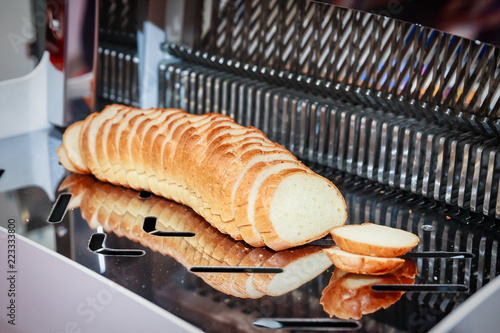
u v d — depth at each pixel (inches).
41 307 26.1
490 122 31.4
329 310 24.7
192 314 24.2
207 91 41.1
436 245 29.8
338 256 27.2
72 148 36.6
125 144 34.2
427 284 26.6
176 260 28.1
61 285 26.9
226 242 29.8
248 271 27.5
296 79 37.8
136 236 30.2
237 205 28.9
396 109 35.6
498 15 25.5
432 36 33.5
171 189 33.3
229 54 40.5
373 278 27.0
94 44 40.4
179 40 42.2
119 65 45.2
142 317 24.7
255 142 31.0
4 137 40.7
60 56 39.9
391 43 34.1
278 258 28.5
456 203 33.3
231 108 40.1
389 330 23.5
